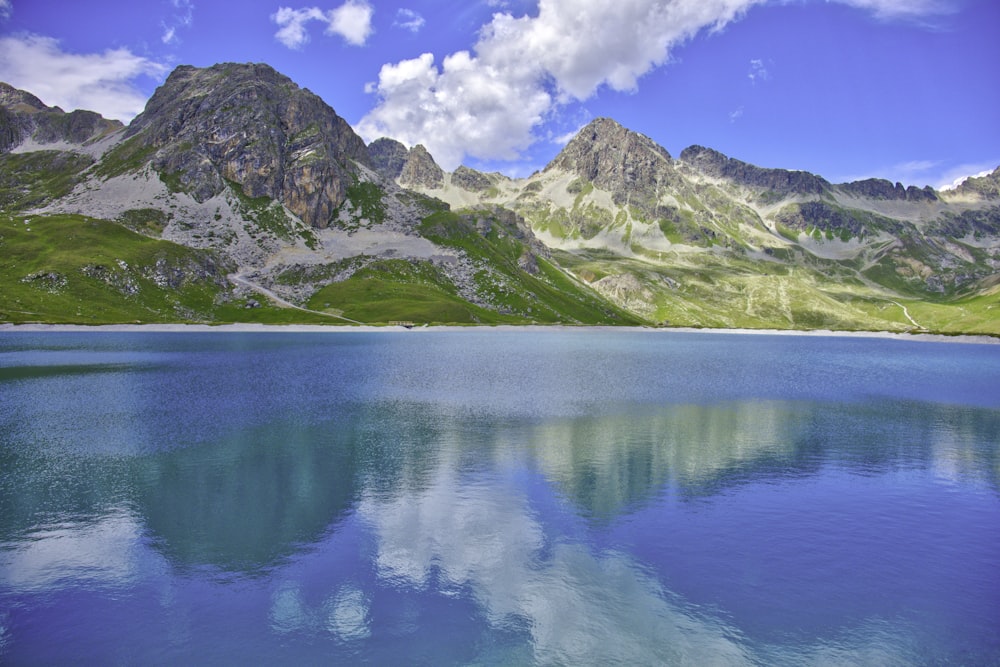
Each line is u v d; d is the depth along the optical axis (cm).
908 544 3000
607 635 2188
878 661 2072
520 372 9669
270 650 2077
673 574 2653
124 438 4806
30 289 19650
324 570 2647
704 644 2147
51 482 3738
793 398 7406
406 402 6569
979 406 7031
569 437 5031
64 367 9456
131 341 14975
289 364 10294
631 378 9206
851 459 4503
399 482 3800
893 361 14288
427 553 2816
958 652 2133
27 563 2688
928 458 4572
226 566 2677
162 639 2138
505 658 2041
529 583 2552
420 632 2186
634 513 3347
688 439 5038
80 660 2023
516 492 3653
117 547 2859
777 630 2247
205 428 5191
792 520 3284
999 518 3356
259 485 3719
